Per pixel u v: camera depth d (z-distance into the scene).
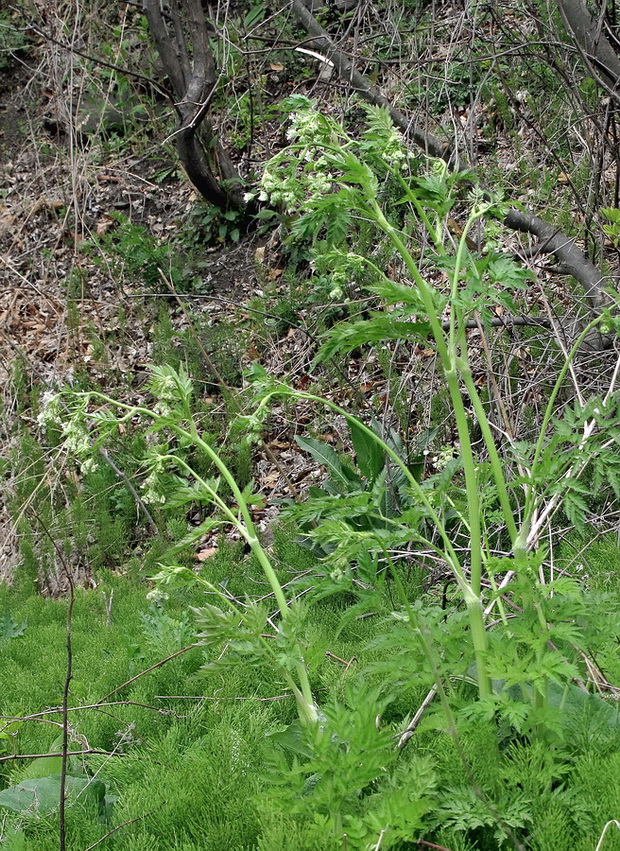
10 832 2.13
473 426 4.88
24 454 6.99
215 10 10.88
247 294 9.02
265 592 4.45
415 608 1.90
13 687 3.61
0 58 12.70
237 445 6.32
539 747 1.74
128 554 6.55
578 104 5.19
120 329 8.62
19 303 9.96
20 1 11.03
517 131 6.35
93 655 3.82
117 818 2.14
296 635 1.84
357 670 2.65
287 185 1.95
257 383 2.04
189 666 3.38
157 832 2.06
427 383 5.30
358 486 4.63
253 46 10.07
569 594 1.72
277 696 2.87
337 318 7.11
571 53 5.29
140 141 11.34
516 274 1.85
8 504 7.05
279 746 2.17
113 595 5.10
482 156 6.45
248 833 1.94
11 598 5.96
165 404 2.13
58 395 2.14
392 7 6.51
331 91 6.48
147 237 9.31
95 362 8.17
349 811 1.64
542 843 1.56
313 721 1.76
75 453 2.09
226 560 5.23
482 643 1.77
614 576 3.10
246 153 10.04
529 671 1.64
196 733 2.76
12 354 8.98
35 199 11.05
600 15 4.67
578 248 4.93
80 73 10.83
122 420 2.12
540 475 1.79
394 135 1.93
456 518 3.83
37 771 2.57
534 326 4.96
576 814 1.64
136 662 3.62
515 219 5.01
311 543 4.70
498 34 6.47
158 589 1.97
